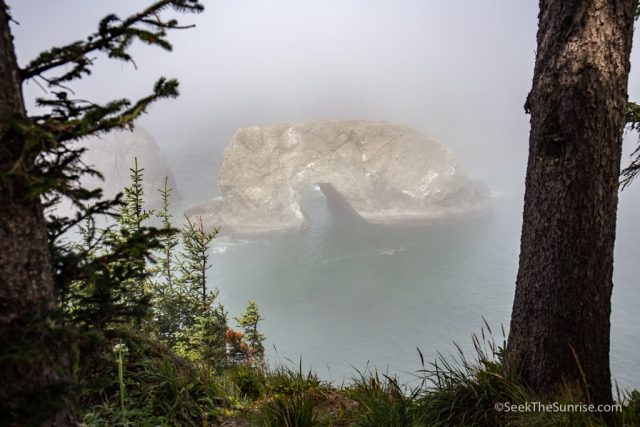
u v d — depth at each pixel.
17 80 2.06
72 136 2.02
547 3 4.18
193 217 102.12
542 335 4.26
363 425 4.34
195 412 4.45
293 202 102.38
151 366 4.60
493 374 4.32
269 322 68.25
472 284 78.50
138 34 2.04
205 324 12.29
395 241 96.69
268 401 5.20
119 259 2.41
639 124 5.86
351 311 71.12
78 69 2.22
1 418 1.87
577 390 4.07
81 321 2.45
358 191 104.62
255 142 104.38
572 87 3.94
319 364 56.34
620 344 56.41
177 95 2.08
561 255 4.10
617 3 3.81
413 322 67.25
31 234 2.08
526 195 4.50
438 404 4.32
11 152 1.95
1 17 2.00
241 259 90.31
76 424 2.44
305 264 87.88
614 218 4.12
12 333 1.98
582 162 3.98
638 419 3.90
